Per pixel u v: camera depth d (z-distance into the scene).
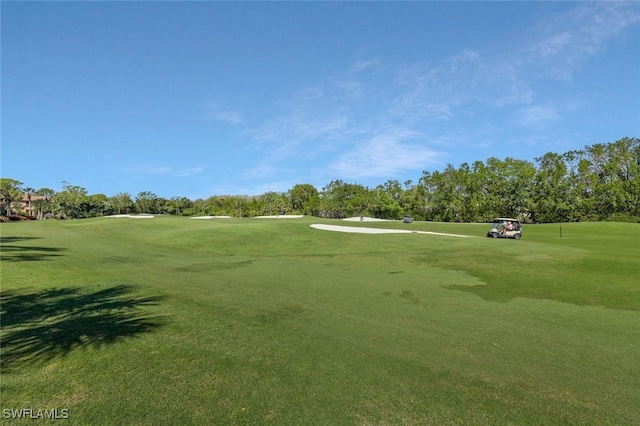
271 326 6.43
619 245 22.83
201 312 7.18
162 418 3.54
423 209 88.31
